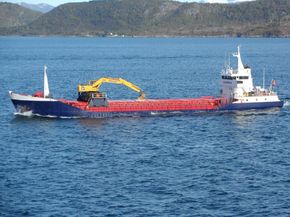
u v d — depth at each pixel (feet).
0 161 304.09
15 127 399.65
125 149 331.98
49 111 433.07
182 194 249.34
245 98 465.88
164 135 372.17
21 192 251.60
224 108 460.14
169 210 231.50
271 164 296.71
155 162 301.02
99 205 236.84
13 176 275.39
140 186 259.80
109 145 343.26
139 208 233.35
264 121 422.41
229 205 236.63
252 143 348.18
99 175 277.03
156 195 248.11
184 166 292.81
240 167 290.76
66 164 298.15
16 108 442.50
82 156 315.37
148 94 593.01
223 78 478.59
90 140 358.02
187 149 331.77
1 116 442.09
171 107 449.89
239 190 254.27
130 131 385.50
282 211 230.07
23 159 309.01
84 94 440.45
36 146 341.82
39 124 409.69
